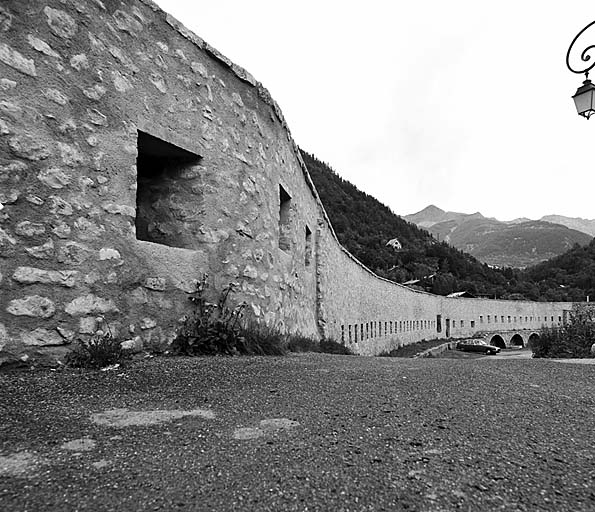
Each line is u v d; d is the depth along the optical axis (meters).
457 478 1.79
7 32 3.46
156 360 4.19
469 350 46.78
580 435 2.41
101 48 4.22
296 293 8.85
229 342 5.26
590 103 7.12
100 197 4.10
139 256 4.46
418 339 42.03
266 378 3.68
